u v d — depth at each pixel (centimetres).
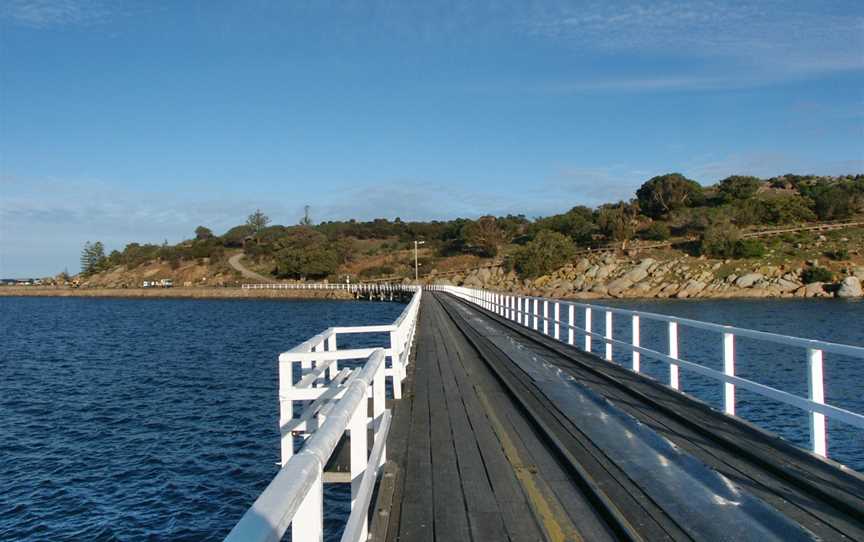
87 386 2497
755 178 12556
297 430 867
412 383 1230
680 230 10875
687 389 2041
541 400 1042
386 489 622
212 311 8056
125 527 1176
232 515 1220
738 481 634
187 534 1147
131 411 2025
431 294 6738
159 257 15425
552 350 1744
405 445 793
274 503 221
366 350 830
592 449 752
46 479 1413
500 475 675
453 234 13612
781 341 738
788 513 548
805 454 682
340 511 1124
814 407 664
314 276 12475
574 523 545
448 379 1281
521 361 1516
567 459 696
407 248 13738
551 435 803
